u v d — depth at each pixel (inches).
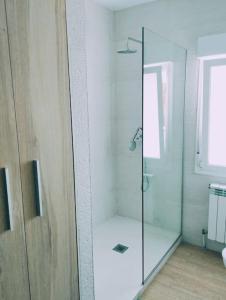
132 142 115.3
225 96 88.4
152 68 75.3
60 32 35.8
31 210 33.9
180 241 102.7
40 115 33.8
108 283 78.2
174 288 77.4
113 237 107.7
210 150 94.4
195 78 92.0
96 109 108.4
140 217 120.2
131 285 77.2
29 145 32.7
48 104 34.9
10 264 32.1
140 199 118.6
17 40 30.2
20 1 30.2
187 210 101.0
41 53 33.2
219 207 88.1
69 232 40.6
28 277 34.6
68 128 38.6
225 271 84.8
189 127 95.9
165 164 88.5
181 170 99.4
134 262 90.0
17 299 33.6
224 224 87.8
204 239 98.0
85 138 42.5
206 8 86.3
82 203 43.1
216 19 84.9
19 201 32.2
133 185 119.6
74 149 40.3
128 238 107.0
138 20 104.8
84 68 41.4
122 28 110.5
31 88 32.3
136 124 113.0
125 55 111.4
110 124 117.6
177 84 90.3
